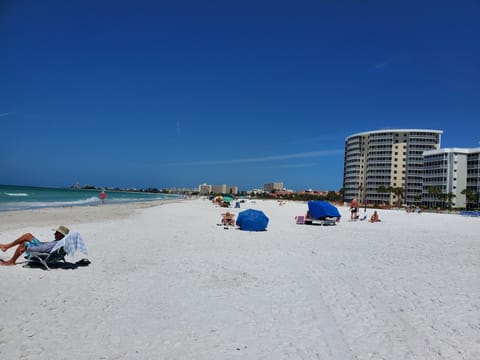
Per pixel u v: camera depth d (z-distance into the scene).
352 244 15.19
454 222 38.34
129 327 5.29
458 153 109.31
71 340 4.76
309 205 26.20
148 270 8.99
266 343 4.88
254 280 8.29
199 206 54.56
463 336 5.26
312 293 7.32
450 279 8.89
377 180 140.25
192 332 5.19
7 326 5.12
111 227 18.69
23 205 39.84
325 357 4.50
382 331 5.39
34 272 8.37
